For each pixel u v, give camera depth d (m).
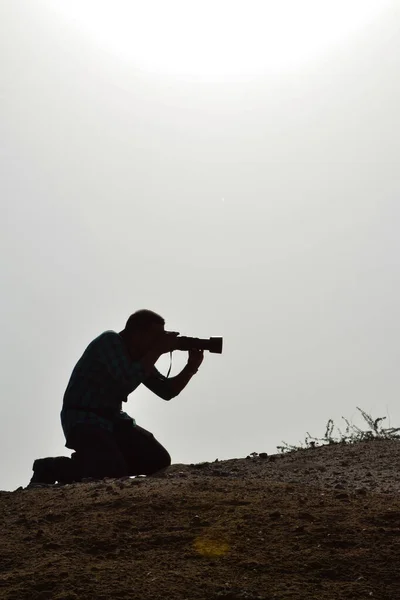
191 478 9.06
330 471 9.73
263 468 10.19
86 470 10.26
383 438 11.82
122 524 7.02
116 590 5.70
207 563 6.14
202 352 11.08
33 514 7.62
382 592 5.64
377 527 6.69
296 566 6.04
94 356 10.66
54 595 5.68
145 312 10.94
